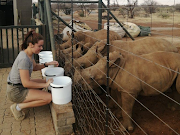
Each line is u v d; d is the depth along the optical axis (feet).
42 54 19.34
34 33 12.17
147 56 14.84
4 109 14.48
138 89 14.33
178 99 16.37
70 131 12.35
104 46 16.79
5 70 22.02
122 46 17.83
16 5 50.21
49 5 19.20
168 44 19.40
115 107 17.21
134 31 45.88
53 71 14.61
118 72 14.38
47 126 12.89
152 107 17.49
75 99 14.94
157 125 15.12
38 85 12.26
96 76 14.39
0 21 60.18
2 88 17.54
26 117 13.65
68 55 19.34
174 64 14.65
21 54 12.16
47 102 12.86
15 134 12.17
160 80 14.34
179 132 14.20
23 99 12.69
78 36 21.43
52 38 18.07
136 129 14.78
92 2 29.91
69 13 63.93
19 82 12.53
